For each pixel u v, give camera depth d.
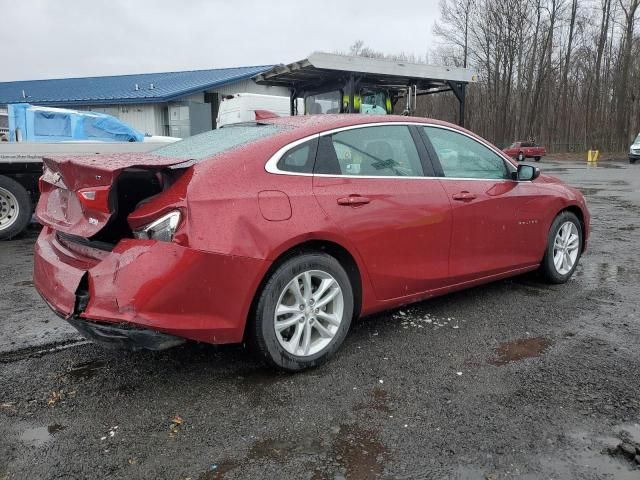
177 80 30.50
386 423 2.88
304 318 3.45
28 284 5.62
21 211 8.04
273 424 2.88
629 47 49.62
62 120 10.20
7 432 2.80
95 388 3.29
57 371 3.52
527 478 2.42
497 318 4.46
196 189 3.04
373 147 3.92
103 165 3.01
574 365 3.54
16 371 3.52
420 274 4.04
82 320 2.98
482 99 56.28
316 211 3.42
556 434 2.75
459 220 4.25
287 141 3.50
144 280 2.88
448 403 3.08
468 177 4.48
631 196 14.53
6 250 7.35
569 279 5.58
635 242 7.81
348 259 3.67
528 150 42.31
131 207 3.22
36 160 7.96
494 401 3.09
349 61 8.82
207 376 3.44
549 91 54.06
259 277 3.17
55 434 2.79
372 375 3.44
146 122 26.98
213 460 2.57
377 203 3.74
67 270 3.20
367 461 2.56
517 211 4.77
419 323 4.36
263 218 3.19
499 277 4.80
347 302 3.63
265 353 3.30
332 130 3.73
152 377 3.43
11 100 30.39
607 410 2.97
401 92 10.27
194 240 2.95
